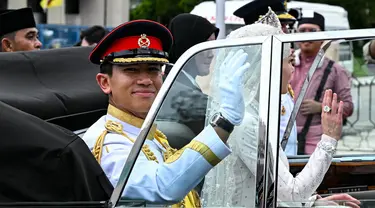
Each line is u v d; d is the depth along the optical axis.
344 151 5.06
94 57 3.64
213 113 3.21
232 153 3.18
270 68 3.11
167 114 3.25
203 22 5.57
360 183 4.10
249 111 3.14
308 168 3.64
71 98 4.12
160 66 3.62
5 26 6.45
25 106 3.90
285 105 3.78
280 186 3.31
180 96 3.24
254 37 3.18
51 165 3.15
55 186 3.16
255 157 3.10
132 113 3.59
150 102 3.57
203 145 3.17
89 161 3.23
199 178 3.20
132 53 3.55
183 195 3.21
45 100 4.00
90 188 3.21
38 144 3.16
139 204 3.21
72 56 4.33
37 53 4.24
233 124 3.15
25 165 3.15
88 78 4.30
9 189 3.14
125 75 3.57
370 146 5.71
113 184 3.40
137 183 3.20
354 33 3.22
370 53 5.77
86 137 3.57
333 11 11.67
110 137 3.52
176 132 3.25
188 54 3.23
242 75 3.15
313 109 4.75
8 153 3.14
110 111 3.62
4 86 4.00
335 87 6.58
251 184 3.16
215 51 3.21
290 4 11.41
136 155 3.20
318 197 3.54
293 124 4.27
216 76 3.21
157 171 3.23
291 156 4.01
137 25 3.56
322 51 4.82
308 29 8.16
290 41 3.17
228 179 3.21
